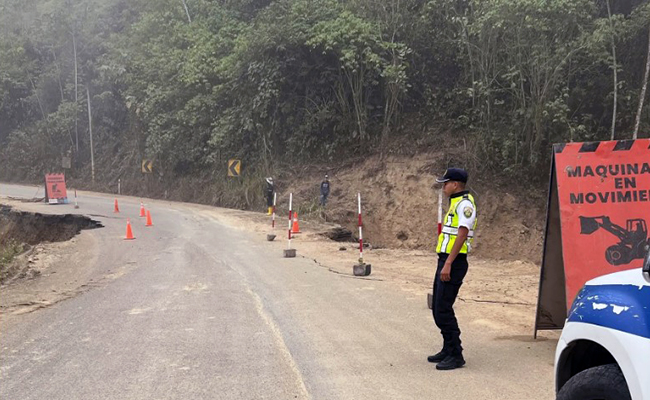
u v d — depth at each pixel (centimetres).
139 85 4331
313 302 930
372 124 3100
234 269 1291
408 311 859
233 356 646
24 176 5438
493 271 1308
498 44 2558
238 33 3762
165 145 3972
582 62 2436
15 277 1327
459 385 536
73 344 709
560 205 608
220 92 3503
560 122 2370
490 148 2636
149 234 2047
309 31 3036
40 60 5750
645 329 296
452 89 3009
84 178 5022
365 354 646
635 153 604
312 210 2780
